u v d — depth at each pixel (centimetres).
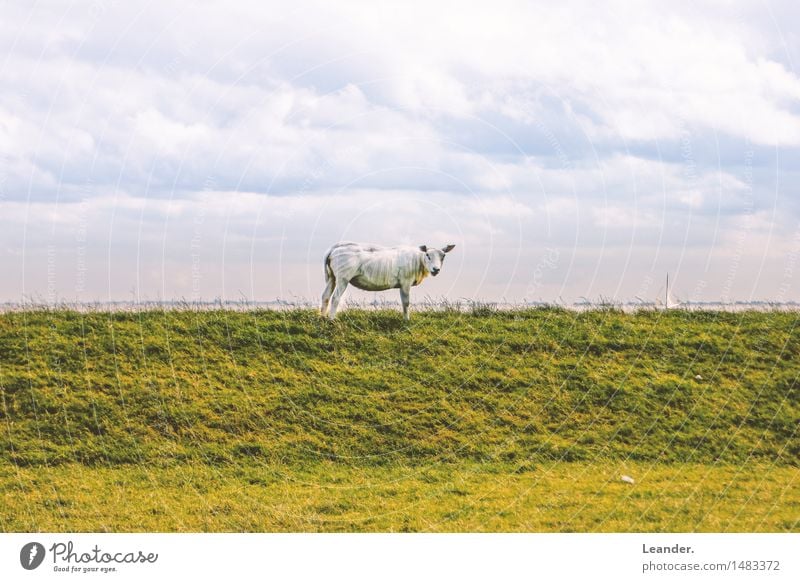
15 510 1598
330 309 2297
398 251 2294
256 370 2148
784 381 2166
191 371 2133
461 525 1562
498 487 1747
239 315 2364
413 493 1719
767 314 2514
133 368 2130
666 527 1547
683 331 2384
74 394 2028
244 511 1622
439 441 1947
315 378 2125
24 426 1922
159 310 2378
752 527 1549
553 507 1639
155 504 1647
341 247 2273
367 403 2058
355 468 1845
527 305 2514
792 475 1806
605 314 2491
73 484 1725
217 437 1931
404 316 2341
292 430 1964
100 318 2325
